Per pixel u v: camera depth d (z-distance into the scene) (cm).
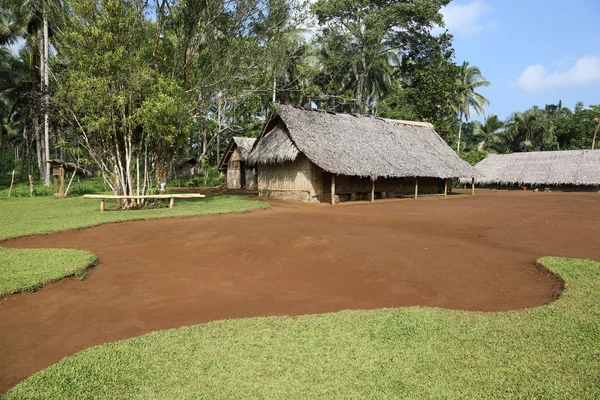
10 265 710
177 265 766
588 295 563
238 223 1155
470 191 3206
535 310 512
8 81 3256
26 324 500
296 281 672
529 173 3375
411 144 2466
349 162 1941
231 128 3031
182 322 505
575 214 1485
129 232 1046
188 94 1847
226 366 371
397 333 441
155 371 364
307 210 1559
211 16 1841
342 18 3478
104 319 516
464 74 4256
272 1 1889
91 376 357
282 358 385
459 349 403
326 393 326
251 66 1962
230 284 656
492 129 5075
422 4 3102
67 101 1521
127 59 1477
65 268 695
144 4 1616
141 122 1498
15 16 2575
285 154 1969
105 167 1656
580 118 4903
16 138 3969
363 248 863
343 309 546
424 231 1086
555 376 351
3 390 354
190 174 3862
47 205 1758
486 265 753
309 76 3462
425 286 644
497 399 319
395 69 4091
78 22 1482
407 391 329
